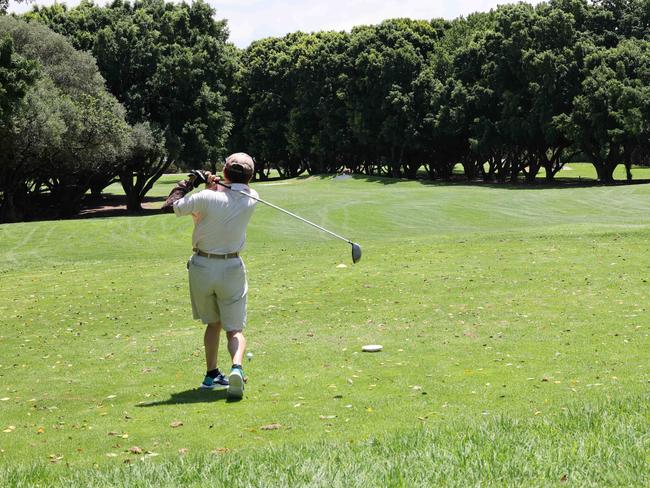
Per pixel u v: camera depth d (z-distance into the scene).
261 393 7.19
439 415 6.22
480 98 59.69
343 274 14.37
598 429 5.12
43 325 11.59
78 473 4.82
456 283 13.01
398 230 28.06
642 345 8.59
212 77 56.47
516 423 5.44
